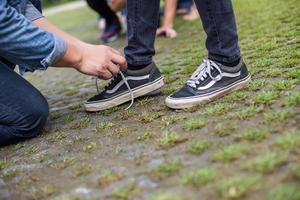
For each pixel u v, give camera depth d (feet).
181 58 11.32
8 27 6.47
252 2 16.75
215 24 6.80
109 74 7.55
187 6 19.19
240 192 4.30
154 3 7.51
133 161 5.60
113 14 17.48
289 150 4.88
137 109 7.67
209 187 4.55
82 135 7.07
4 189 5.64
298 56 8.44
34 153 6.77
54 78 13.65
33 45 6.66
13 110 7.20
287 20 12.49
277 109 6.10
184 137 5.94
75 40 7.43
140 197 4.69
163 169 5.13
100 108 8.06
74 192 5.14
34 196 5.28
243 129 5.75
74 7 51.47
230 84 7.17
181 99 7.00
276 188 4.24
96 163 5.82
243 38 11.65
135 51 7.78
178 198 4.43
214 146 5.47
